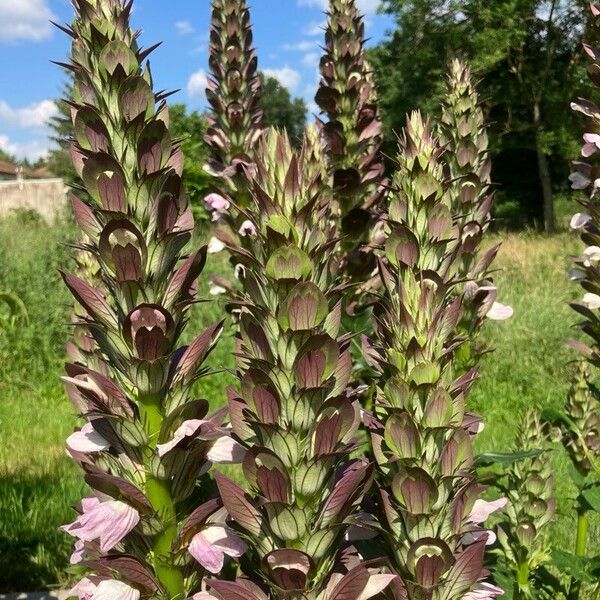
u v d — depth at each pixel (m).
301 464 1.07
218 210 2.88
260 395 1.05
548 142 25.22
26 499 5.02
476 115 2.37
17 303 5.03
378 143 2.82
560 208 28.75
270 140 1.10
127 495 1.23
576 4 24.94
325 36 2.85
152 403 1.23
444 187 1.49
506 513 2.48
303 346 1.02
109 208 1.16
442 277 1.41
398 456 1.20
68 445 1.26
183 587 1.27
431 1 26.27
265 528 1.13
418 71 26.77
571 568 2.31
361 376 2.38
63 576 4.11
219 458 1.25
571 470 2.89
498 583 1.99
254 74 3.17
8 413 7.45
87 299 1.21
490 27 25.88
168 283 1.22
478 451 5.62
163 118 1.19
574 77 25.22
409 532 1.20
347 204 2.66
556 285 10.88
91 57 1.20
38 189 24.83
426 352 1.22
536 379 7.75
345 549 1.21
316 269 1.08
